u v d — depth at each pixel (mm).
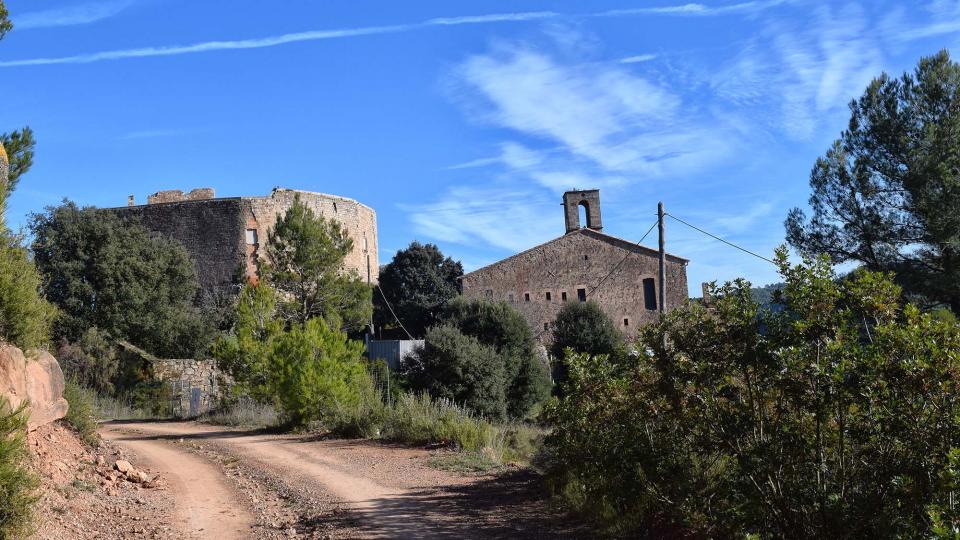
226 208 56875
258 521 9703
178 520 9648
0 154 11742
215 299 53250
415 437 18391
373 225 70000
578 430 9562
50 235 42312
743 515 6562
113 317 41125
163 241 47906
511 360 41562
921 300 27609
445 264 66438
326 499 11172
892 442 5781
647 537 8117
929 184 27594
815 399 6172
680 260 56531
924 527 5320
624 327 56312
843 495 6023
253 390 28797
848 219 30438
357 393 24109
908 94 29547
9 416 7336
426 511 10094
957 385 5359
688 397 7453
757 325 6887
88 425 13953
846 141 31234
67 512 8922
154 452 17297
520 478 12672
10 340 10781
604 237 57688
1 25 12320
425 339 40219
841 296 6426
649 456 8039
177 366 36938
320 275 44594
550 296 57562
